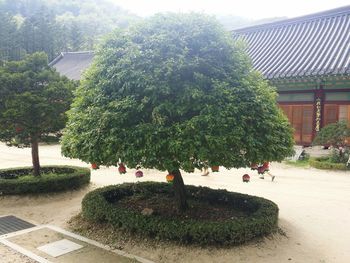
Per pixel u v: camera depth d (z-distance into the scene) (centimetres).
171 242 647
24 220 847
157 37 678
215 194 866
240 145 627
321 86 2005
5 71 1052
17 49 4425
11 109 966
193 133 606
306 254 649
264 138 668
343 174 1448
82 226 771
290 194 1098
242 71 721
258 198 812
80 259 622
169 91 639
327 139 1588
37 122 1027
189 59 667
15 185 986
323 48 2103
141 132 615
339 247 688
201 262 600
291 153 738
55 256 634
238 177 1356
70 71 3844
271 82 2019
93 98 700
